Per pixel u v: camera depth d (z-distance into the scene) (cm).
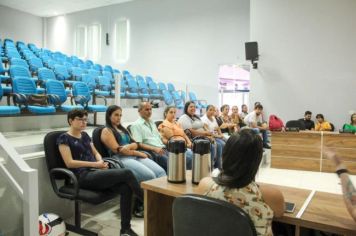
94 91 564
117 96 545
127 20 1009
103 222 286
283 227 163
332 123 670
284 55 704
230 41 851
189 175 213
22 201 208
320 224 133
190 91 772
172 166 191
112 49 1041
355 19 642
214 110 496
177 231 132
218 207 117
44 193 272
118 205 330
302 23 684
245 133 131
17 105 393
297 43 691
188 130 439
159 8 952
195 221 124
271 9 710
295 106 700
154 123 406
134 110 574
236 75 888
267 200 137
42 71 543
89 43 1083
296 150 538
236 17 838
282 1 698
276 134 549
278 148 549
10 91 430
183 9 913
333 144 512
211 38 877
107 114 321
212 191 134
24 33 1093
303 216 140
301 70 691
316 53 677
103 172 250
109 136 309
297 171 530
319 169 524
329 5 660
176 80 933
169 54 942
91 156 279
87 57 1089
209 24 877
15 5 1020
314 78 681
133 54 1004
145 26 978
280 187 188
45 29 1147
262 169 543
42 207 271
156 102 693
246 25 827
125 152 311
